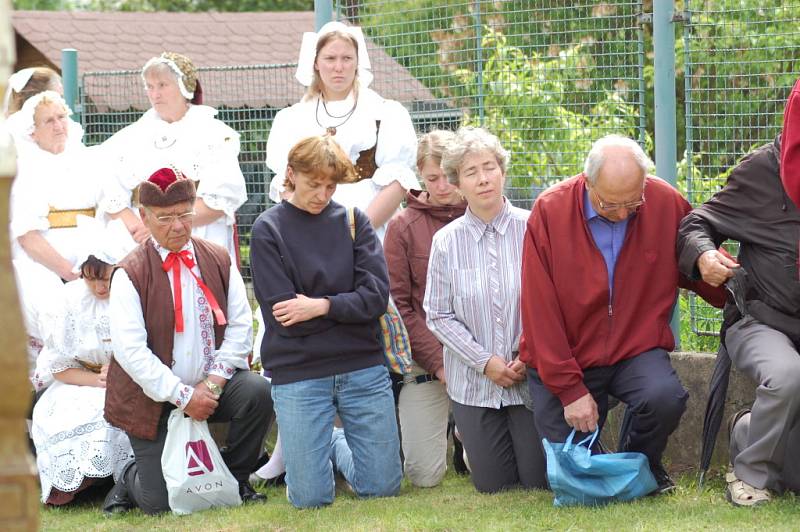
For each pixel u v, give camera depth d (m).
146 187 7.23
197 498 7.21
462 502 7.15
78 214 9.16
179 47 25.41
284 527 6.63
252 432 7.52
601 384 6.88
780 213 6.64
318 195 7.11
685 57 8.20
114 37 25.03
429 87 9.45
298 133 8.71
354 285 7.27
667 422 6.60
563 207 6.79
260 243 7.14
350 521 6.62
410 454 7.92
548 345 6.71
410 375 7.97
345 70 8.55
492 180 7.30
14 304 2.70
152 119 9.09
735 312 6.87
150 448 7.32
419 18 9.52
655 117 8.23
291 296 7.05
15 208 8.95
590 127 9.02
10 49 2.67
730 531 5.77
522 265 6.94
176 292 7.34
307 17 27.34
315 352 7.11
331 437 7.28
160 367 7.16
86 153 9.34
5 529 2.73
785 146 6.31
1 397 2.70
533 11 8.86
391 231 8.12
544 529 6.09
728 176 6.86
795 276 6.57
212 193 8.83
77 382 8.03
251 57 25.67
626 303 6.77
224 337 7.56
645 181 6.84
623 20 8.48
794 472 6.60
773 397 6.23
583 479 6.59
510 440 7.54
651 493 6.77
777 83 8.14
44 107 9.09
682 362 7.85
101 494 8.16
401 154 8.62
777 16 8.09
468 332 7.39
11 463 2.73
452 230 7.50
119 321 7.16
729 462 7.58
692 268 6.69
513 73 9.05
